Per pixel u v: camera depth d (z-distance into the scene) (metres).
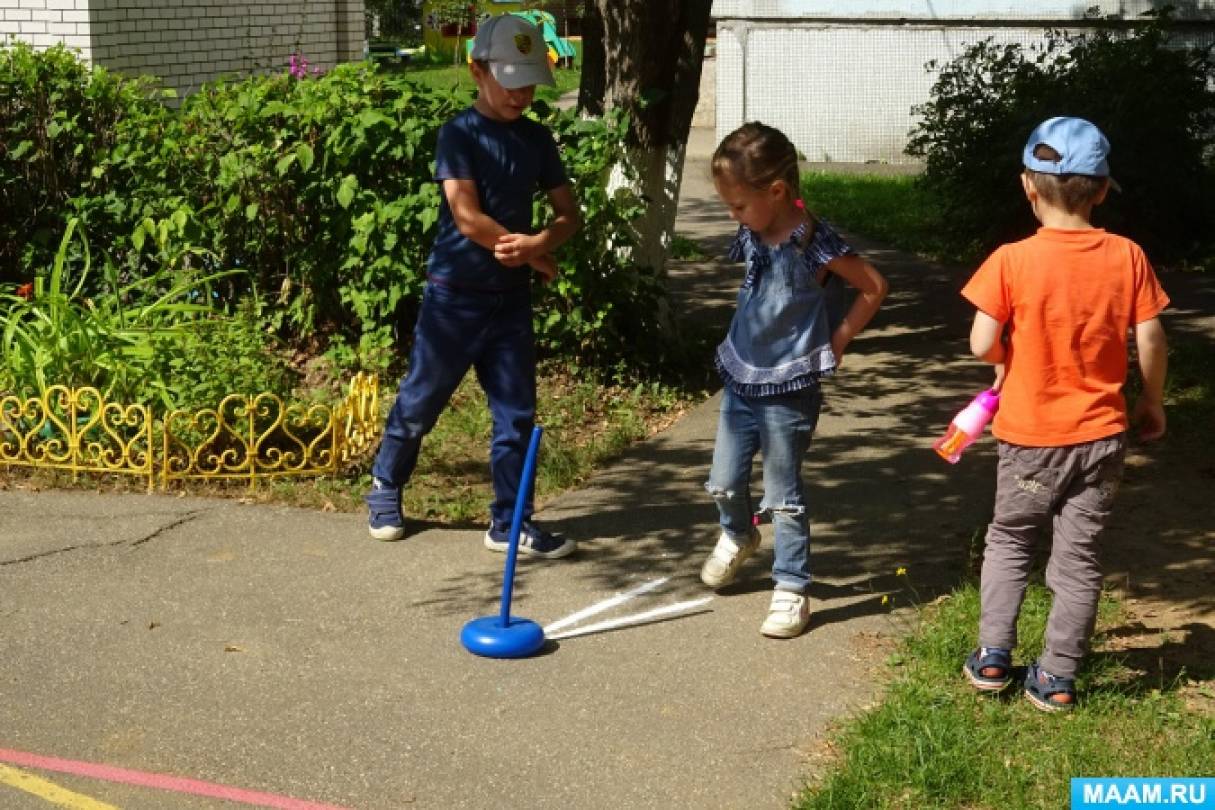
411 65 27.20
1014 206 13.32
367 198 8.27
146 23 12.21
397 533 5.97
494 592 5.48
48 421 6.72
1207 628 5.16
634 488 6.75
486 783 4.13
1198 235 13.39
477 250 5.61
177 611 5.25
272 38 13.95
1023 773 4.11
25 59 9.12
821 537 6.13
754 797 4.07
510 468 5.78
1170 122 13.08
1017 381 4.47
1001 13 19.33
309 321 8.70
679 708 4.57
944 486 6.79
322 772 4.18
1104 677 4.73
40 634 5.04
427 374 5.76
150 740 4.34
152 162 8.68
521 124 5.62
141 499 6.39
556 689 4.69
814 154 20.30
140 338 7.21
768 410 5.02
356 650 4.96
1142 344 4.40
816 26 19.92
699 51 9.00
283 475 6.62
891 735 4.27
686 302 11.15
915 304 11.34
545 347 8.65
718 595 5.47
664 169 8.95
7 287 8.19
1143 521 6.34
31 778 4.11
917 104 19.92
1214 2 18.78
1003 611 4.57
